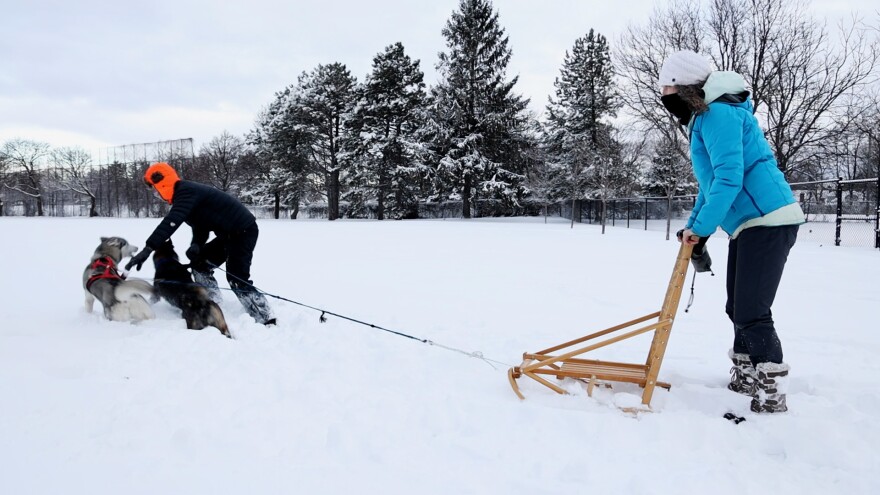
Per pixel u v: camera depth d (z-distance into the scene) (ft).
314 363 13.07
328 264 33.96
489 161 123.54
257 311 17.16
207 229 17.97
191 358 13.03
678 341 15.99
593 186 109.40
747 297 10.27
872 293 23.71
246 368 12.28
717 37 77.15
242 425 9.39
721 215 9.86
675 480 7.79
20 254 36.35
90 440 8.77
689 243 10.23
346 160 128.57
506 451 8.73
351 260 36.24
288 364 12.86
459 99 122.31
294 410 10.09
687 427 9.35
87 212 205.05
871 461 8.31
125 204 203.92
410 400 10.77
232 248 17.48
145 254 16.75
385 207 142.82
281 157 139.23
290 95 143.54
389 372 12.53
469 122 124.77
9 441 8.68
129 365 12.44
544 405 10.64
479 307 20.92
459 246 47.57
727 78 10.32
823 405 10.44
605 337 16.43
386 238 56.54
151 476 7.73
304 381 11.68
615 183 97.19
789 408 10.35
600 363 12.30
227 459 8.27
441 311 20.11
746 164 10.25
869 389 11.66
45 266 30.35
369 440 8.93
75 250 39.22
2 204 187.73
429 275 29.43
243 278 17.60
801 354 14.57
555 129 135.74
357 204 144.87
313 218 163.84
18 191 191.62
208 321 15.48
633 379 10.96
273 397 10.75
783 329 17.35
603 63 126.00
